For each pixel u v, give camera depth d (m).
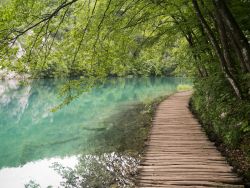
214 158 7.52
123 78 45.84
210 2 8.67
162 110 15.50
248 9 7.88
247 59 5.80
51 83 40.44
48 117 19.95
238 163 7.20
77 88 6.65
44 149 11.84
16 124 18.80
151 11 9.88
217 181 6.15
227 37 8.09
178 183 6.11
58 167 9.24
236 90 7.56
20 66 5.41
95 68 7.17
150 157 7.75
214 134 10.07
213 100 9.98
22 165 9.88
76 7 6.39
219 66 9.79
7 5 4.80
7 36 4.62
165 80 42.69
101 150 10.45
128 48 9.01
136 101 22.80
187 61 14.29
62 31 6.49
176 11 11.09
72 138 13.02
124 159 9.21
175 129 10.88
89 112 19.62
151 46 11.59
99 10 7.67
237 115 8.10
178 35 13.60
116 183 7.41
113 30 7.98
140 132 12.44
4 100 30.67
